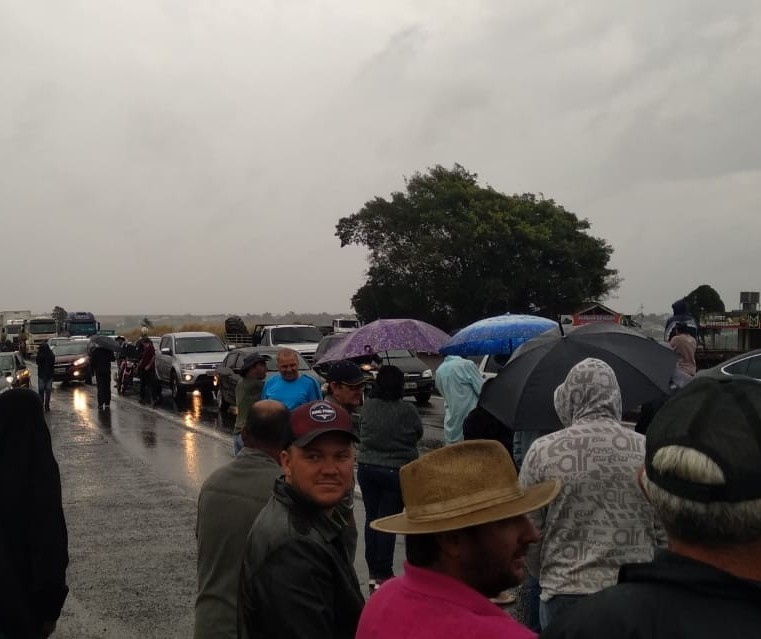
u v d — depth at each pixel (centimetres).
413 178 5091
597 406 360
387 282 5012
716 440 149
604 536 341
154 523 904
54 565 364
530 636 207
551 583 349
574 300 4719
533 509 214
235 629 350
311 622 263
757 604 146
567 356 523
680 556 154
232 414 2031
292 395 754
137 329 7831
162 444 1523
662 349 552
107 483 1145
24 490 365
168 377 2428
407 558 224
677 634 146
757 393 153
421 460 220
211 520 363
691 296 3525
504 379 529
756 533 147
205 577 363
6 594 352
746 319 2862
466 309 4816
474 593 213
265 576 268
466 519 211
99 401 2195
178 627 594
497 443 224
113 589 679
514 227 4656
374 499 645
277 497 290
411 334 1076
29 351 5862
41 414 379
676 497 151
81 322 6344
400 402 645
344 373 634
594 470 344
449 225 4697
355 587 285
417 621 212
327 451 288
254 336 2902
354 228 5053
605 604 156
